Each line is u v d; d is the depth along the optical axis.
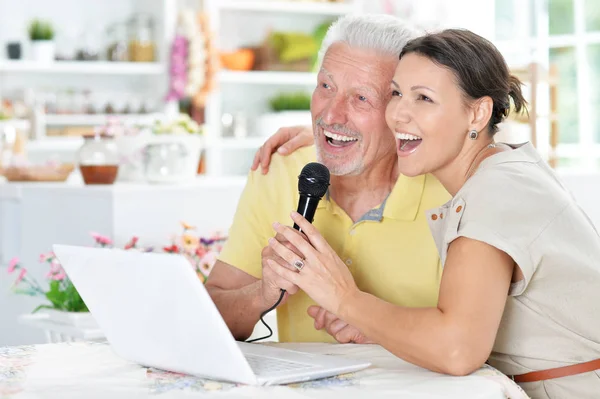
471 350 1.57
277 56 7.02
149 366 1.69
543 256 1.63
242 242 2.22
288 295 2.16
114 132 3.67
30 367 1.69
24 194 3.81
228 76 6.77
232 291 2.07
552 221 1.65
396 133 1.76
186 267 1.43
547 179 1.71
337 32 2.06
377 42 2.01
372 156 2.04
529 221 1.63
